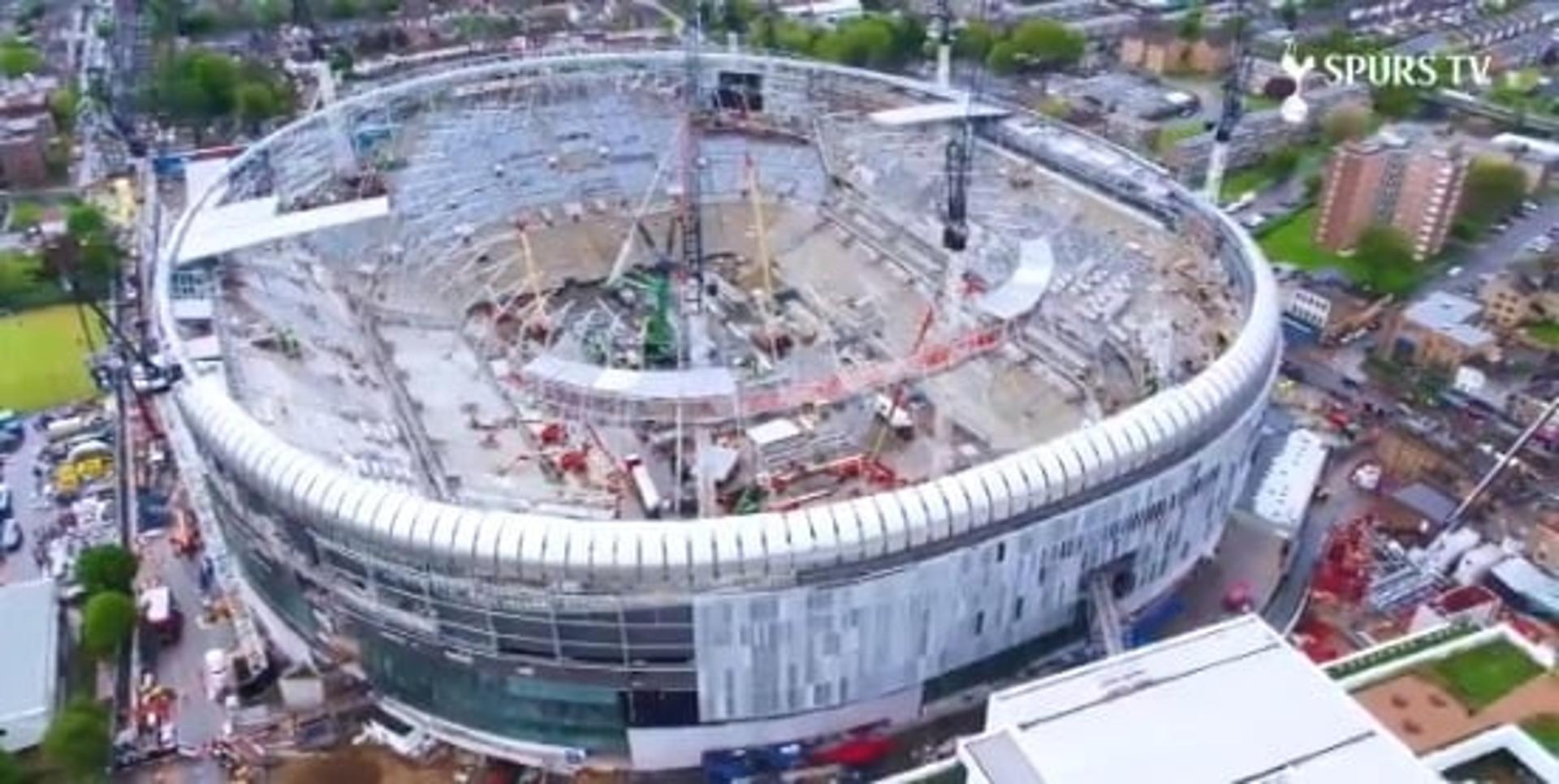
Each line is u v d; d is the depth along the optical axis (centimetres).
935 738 12656
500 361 16638
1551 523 15062
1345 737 8819
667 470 14325
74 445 17125
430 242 19038
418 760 12538
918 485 12394
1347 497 16250
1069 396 15238
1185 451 12812
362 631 12494
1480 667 10388
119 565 14212
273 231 16188
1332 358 19625
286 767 12362
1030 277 16988
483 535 11150
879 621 11756
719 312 18175
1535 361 18988
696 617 11244
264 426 13075
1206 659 9588
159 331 14862
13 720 12556
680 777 12381
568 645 11550
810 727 12394
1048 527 12031
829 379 15462
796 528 11169
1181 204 17962
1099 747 8750
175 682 13525
